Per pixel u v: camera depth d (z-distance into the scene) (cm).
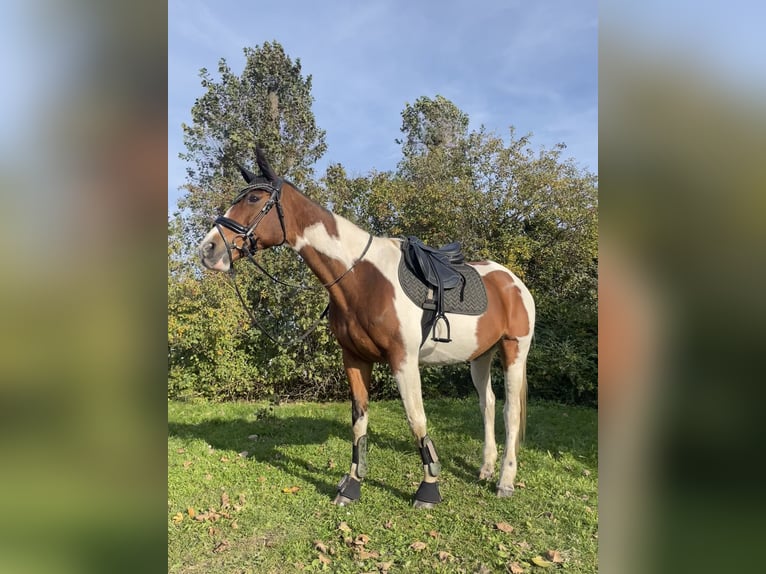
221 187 843
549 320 672
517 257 682
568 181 693
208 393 655
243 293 655
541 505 305
